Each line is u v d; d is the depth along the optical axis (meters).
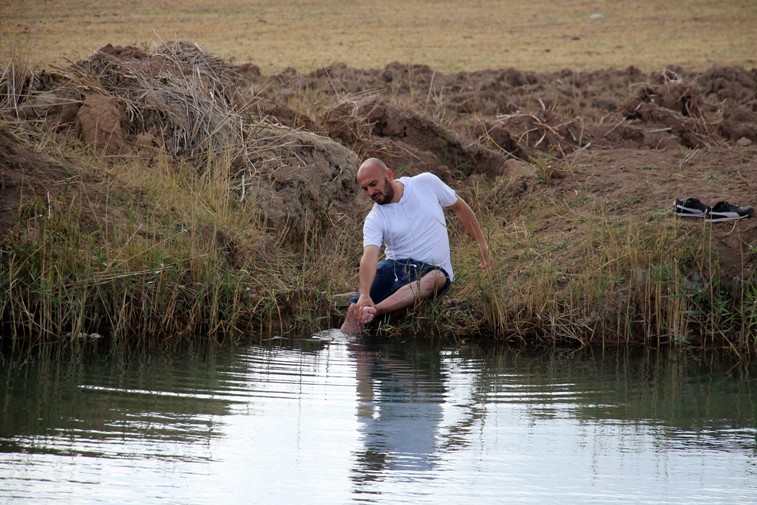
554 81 29.89
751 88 29.69
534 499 7.23
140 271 12.63
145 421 8.77
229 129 17.11
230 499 7.11
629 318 12.92
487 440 8.54
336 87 27.02
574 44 47.03
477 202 16.80
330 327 13.20
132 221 13.73
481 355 11.91
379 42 47.16
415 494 7.29
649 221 14.43
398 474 7.69
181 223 14.09
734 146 20.78
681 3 64.56
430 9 63.56
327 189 16.92
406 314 13.30
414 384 10.37
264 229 15.16
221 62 19.12
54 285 12.23
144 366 10.78
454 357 11.72
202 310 12.95
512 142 19.77
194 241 13.55
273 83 27.27
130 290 12.54
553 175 17.23
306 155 17.12
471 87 28.08
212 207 14.91
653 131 21.00
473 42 47.72
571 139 20.39
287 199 15.91
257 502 7.07
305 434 8.56
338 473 7.67
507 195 17.06
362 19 57.91
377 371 10.90
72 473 7.50
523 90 28.47
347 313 12.98
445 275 13.27
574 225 15.08
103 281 12.41
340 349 11.98
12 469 7.54
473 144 19.00
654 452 8.32
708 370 11.38
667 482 7.62
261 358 11.34
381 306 12.91
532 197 16.75
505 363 11.51
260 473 7.62
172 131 16.72
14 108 16.16
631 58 41.25
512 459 8.07
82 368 10.59
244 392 9.82
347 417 9.10
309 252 15.78
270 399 9.61
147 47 18.91
